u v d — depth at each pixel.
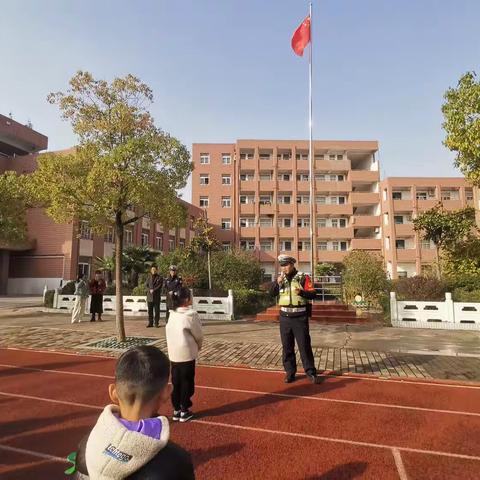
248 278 21.33
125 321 15.21
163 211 10.53
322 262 48.69
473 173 12.27
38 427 5.00
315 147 52.03
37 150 40.78
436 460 4.20
